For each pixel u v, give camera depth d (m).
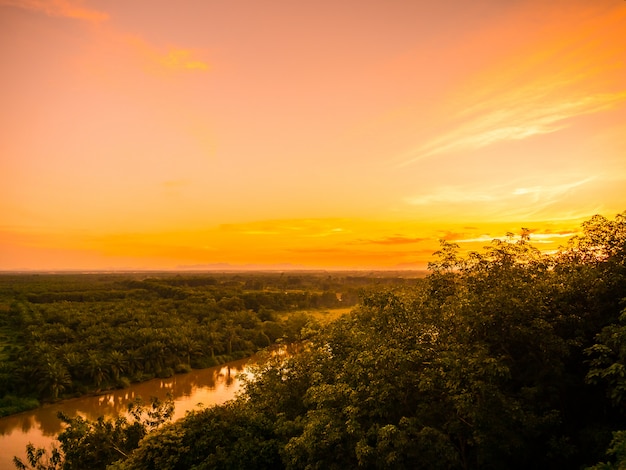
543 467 16.56
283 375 25.16
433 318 18.30
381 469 14.72
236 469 18.78
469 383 14.66
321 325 27.64
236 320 94.38
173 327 78.50
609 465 10.14
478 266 18.28
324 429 16.16
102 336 70.25
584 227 18.75
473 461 16.30
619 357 13.31
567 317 16.53
